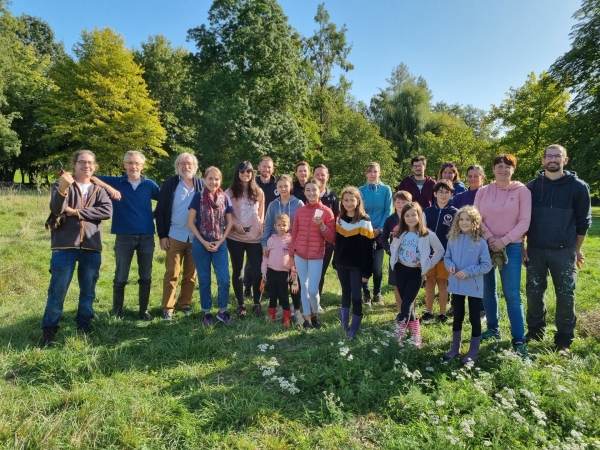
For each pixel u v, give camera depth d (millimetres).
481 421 2631
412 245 4121
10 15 28406
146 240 4711
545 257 3922
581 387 3088
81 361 3398
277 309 5145
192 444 2484
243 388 3115
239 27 23453
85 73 24047
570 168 19703
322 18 29219
